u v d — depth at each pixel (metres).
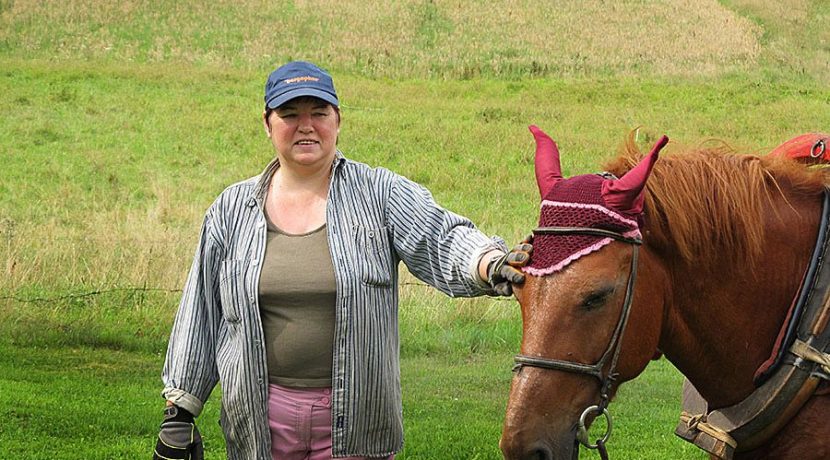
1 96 22.89
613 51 31.27
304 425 3.13
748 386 2.94
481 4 36.03
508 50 31.38
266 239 3.17
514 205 16.19
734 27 34.06
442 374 8.05
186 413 3.20
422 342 8.95
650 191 2.79
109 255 10.84
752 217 2.87
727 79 28.52
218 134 20.69
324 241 3.15
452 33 33.06
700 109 24.86
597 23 34.47
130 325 9.25
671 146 3.13
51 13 32.19
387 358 3.18
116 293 9.90
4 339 8.73
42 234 12.23
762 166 3.01
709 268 2.86
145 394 7.26
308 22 33.41
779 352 2.83
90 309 9.54
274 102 3.10
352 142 20.44
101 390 7.30
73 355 8.42
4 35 30.38
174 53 29.94
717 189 2.87
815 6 37.62
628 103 25.41
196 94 24.47
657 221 2.78
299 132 3.14
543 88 27.20
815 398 2.84
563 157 19.33
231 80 26.50
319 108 3.16
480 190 17.23
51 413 6.55
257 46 30.77
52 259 10.77
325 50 30.84
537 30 33.53
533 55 30.95
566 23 34.41
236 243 3.20
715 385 2.98
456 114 23.84
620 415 6.99
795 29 34.75
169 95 24.12
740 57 30.70
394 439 3.24
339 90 26.11
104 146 19.45
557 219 2.61
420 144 20.69
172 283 10.19
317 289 3.10
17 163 17.84
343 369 3.09
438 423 6.61
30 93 23.38
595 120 23.23
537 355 2.52
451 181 17.69
